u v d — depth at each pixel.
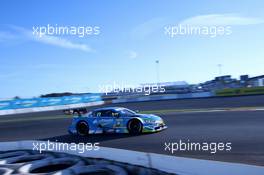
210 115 15.05
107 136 11.38
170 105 26.31
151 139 9.85
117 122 11.42
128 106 29.31
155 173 5.27
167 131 11.23
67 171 5.02
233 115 14.34
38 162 5.64
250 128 10.52
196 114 15.96
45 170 5.72
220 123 12.19
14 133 14.16
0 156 6.86
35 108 34.41
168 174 5.13
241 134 9.55
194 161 4.86
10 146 7.95
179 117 15.30
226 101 25.42
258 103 20.80
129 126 11.17
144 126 11.08
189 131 10.84
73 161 5.98
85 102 38.59
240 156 6.94
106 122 11.63
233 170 4.48
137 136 10.68
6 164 5.66
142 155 5.55
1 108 31.94
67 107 36.97
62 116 22.25
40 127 15.62
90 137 11.51
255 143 8.14
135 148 8.66
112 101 40.19
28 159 6.46
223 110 16.94
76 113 24.20
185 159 4.95
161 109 22.31
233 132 10.01
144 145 8.99
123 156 5.85
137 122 11.15
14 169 5.32
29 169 5.43
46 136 12.51
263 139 8.55
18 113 33.06
